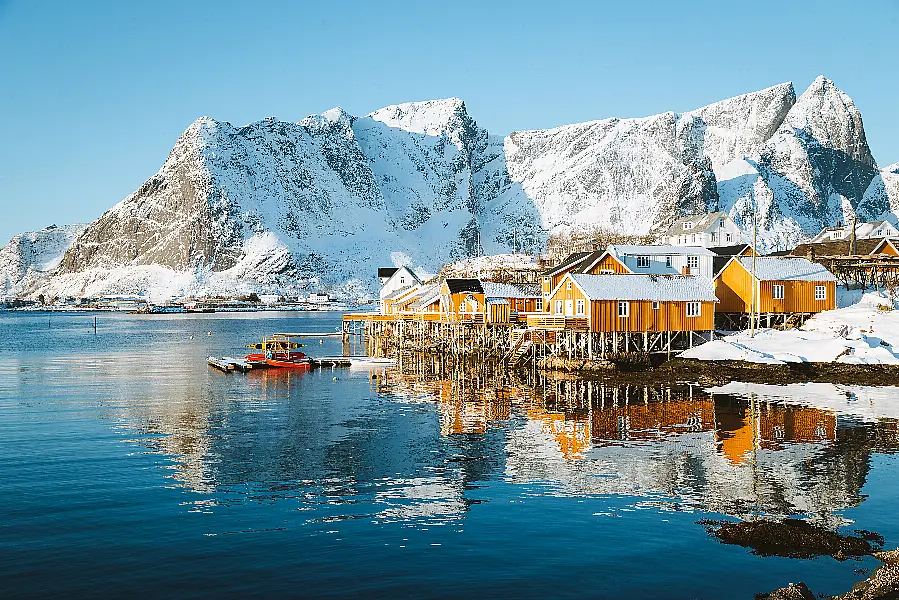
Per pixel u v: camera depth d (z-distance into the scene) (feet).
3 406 185.57
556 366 230.89
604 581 76.48
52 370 278.26
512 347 245.45
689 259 297.53
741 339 235.81
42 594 75.31
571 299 242.99
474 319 280.72
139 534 90.48
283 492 106.63
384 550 84.89
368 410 173.78
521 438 138.10
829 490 102.99
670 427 144.97
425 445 134.62
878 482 106.52
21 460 126.21
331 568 80.48
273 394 203.82
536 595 73.97
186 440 142.31
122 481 112.78
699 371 212.64
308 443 138.41
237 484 110.83
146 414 172.55
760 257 279.90
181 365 296.71
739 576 76.64
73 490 108.17
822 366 205.46
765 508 96.02
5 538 89.35
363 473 116.26
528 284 307.78
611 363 222.89
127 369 280.72
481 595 74.18
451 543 86.53
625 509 96.43
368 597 74.02
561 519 93.30
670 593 73.77
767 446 128.36
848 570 77.25
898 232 489.67
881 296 286.25
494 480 110.73
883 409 159.53
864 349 211.82
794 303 268.21
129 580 78.23
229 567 81.00
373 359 288.10
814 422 147.33
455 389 204.33
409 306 349.41
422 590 75.36
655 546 84.33
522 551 83.92
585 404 172.14
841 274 320.50
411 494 104.68
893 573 73.05
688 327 241.14
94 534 90.63
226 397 199.21
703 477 109.91
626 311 235.40
